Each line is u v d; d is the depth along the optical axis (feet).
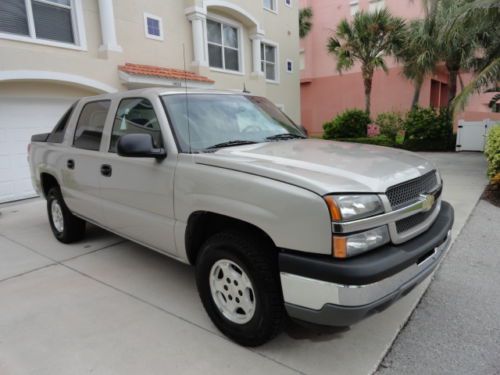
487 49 45.80
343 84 76.33
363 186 7.32
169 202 9.93
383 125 54.70
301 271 7.12
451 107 39.55
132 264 13.85
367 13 57.62
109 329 9.67
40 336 9.43
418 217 8.46
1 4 23.57
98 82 28.27
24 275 13.08
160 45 34.30
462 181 27.48
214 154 9.32
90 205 13.37
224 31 42.63
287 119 13.93
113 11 30.01
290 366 8.16
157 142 10.38
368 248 7.16
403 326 9.58
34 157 16.93
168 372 8.04
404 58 57.36
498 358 8.30
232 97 12.59
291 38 56.13
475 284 11.71
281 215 7.36
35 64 24.38
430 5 50.93
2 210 22.94
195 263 10.25
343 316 6.91
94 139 13.04
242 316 8.79
